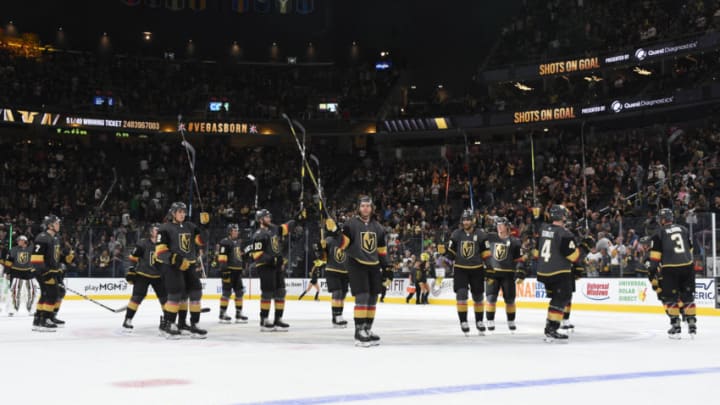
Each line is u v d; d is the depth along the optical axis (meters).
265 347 10.07
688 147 30.94
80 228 30.70
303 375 7.03
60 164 39.38
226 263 16.05
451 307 24.75
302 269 30.48
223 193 39.38
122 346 10.20
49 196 37.06
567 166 33.81
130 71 42.44
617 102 34.56
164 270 11.58
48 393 5.97
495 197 35.09
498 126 38.38
